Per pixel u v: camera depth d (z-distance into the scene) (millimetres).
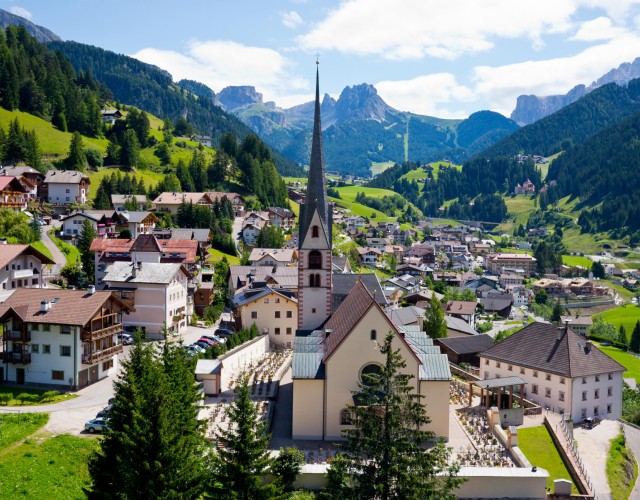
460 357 113250
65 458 52375
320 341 71188
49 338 72500
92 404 66688
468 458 56938
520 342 98500
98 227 172125
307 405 62875
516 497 49594
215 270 162250
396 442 34188
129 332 103500
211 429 60969
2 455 51562
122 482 38594
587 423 84250
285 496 38469
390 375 35312
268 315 111938
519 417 75312
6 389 70812
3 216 143625
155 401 37969
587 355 90625
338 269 168000
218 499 36938
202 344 98875
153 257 134625
